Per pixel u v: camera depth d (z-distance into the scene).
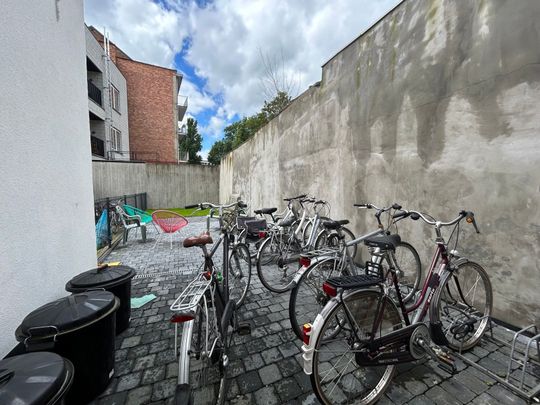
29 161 1.82
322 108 4.46
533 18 1.84
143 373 1.71
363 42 3.47
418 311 1.78
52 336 1.28
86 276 1.98
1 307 1.51
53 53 2.21
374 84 3.30
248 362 1.82
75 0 2.76
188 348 1.24
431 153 2.62
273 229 3.49
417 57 2.72
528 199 1.92
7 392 0.78
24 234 1.74
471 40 2.22
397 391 1.53
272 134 6.63
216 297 1.80
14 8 1.70
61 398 0.88
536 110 1.85
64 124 2.39
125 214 5.75
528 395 1.42
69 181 2.45
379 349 1.45
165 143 17.08
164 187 13.25
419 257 2.77
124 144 14.58
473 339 1.88
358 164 3.63
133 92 15.91
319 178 4.61
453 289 2.33
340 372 1.67
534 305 1.92
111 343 1.62
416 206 2.80
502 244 2.09
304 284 2.21
